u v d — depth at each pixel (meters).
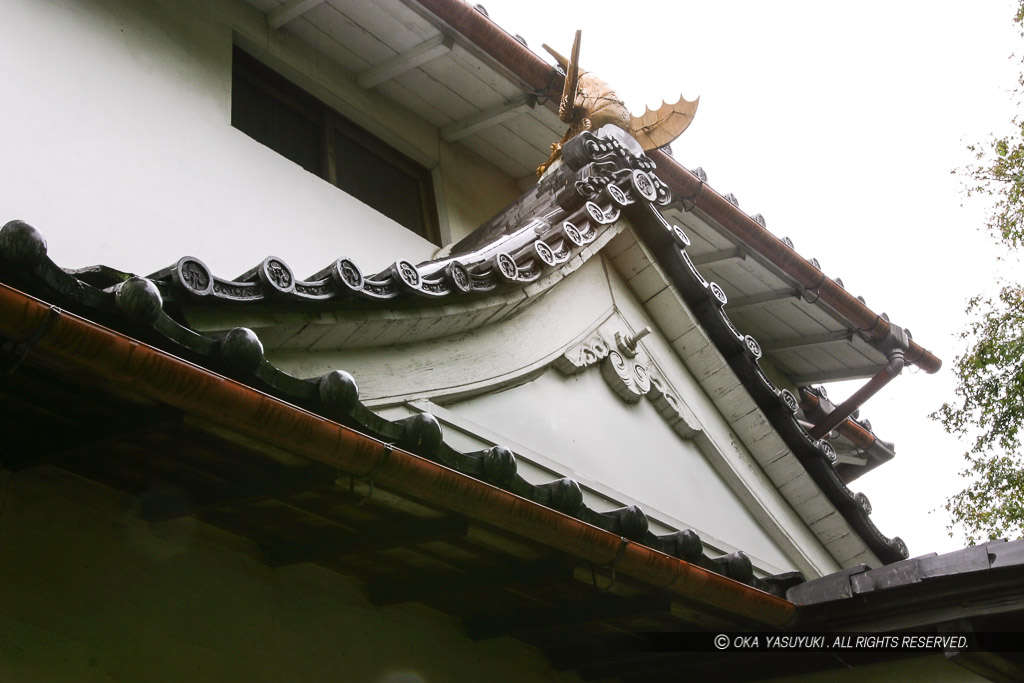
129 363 3.81
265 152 8.48
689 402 8.70
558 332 7.58
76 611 4.93
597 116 9.28
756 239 11.54
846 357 13.62
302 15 9.12
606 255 8.44
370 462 4.50
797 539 9.11
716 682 7.62
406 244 9.45
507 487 5.09
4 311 3.53
